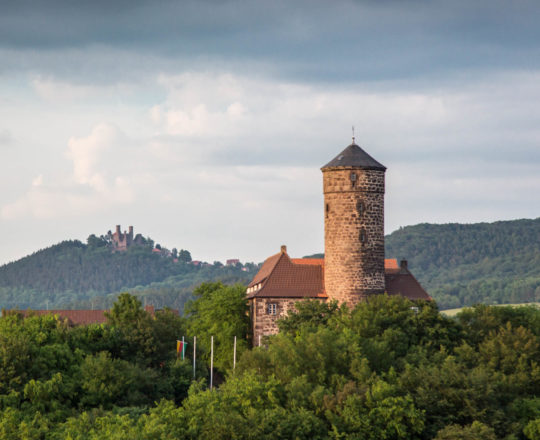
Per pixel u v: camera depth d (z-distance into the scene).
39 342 178.50
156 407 157.62
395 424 151.38
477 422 152.12
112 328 190.62
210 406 146.38
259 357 173.62
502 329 193.88
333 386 163.62
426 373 165.12
